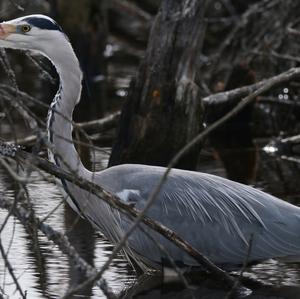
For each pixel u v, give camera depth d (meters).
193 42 14.47
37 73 23.77
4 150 8.65
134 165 11.26
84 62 21.84
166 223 10.84
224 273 9.92
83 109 20.98
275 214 10.90
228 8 22.59
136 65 25.17
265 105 19.22
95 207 10.98
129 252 11.20
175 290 10.52
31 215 8.23
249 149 17.77
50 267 10.72
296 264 11.45
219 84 18.86
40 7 23.23
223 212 10.93
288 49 18.66
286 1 18.44
